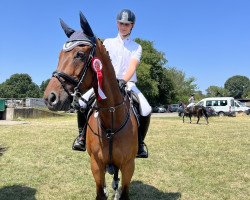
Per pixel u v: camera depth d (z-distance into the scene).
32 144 11.87
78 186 6.78
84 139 4.87
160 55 68.50
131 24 4.83
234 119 32.25
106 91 3.99
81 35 3.67
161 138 14.19
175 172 7.97
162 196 6.21
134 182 7.08
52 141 12.62
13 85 118.31
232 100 40.38
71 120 26.52
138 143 4.75
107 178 7.26
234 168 8.44
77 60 3.55
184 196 6.23
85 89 3.73
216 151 10.84
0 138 13.38
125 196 4.45
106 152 4.21
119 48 4.86
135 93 4.82
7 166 8.43
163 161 9.16
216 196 6.26
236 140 13.67
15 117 27.70
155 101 70.00
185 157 9.77
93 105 4.28
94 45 3.71
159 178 7.39
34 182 7.04
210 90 109.88
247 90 141.25
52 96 3.44
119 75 4.89
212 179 7.39
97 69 3.67
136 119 4.53
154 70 67.88
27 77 120.31
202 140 13.59
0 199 6.02
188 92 83.00
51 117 30.92
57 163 8.79
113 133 4.16
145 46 68.00
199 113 24.59
